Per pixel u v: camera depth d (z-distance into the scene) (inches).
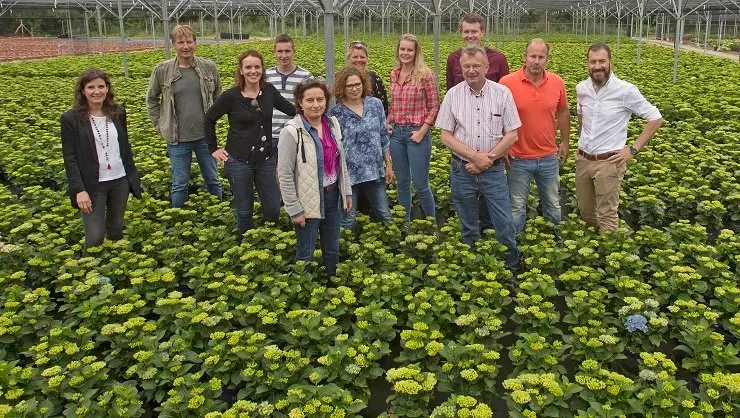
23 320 209.6
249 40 1962.4
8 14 2373.3
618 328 211.3
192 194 342.0
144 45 1763.0
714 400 169.3
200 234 281.9
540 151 268.5
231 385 192.7
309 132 226.2
